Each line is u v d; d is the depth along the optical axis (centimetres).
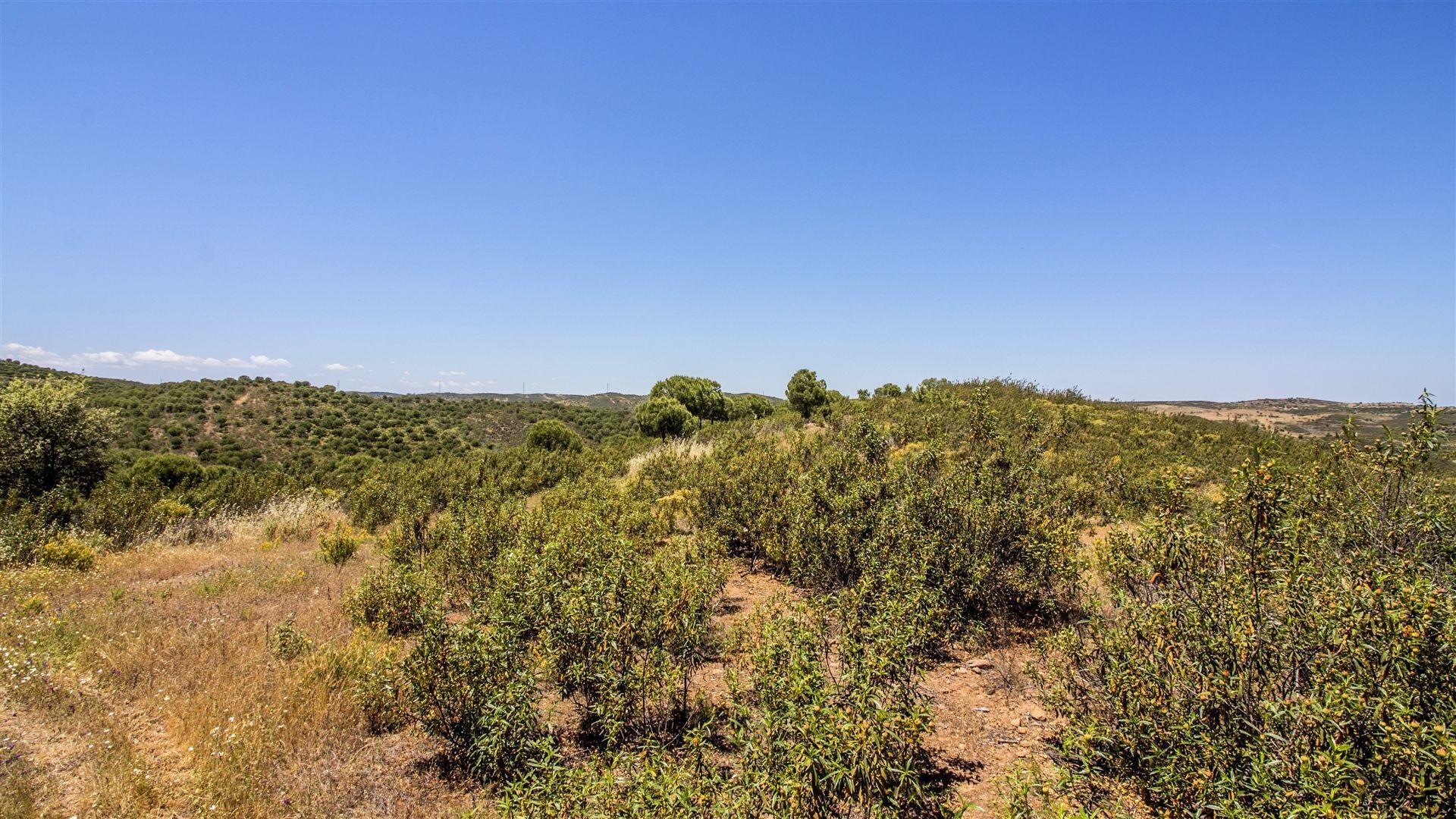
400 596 721
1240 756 303
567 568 654
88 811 387
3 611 757
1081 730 368
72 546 1091
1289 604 334
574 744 467
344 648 602
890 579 546
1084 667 422
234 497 1767
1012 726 458
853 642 427
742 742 352
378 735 493
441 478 1723
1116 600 430
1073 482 928
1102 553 608
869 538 694
